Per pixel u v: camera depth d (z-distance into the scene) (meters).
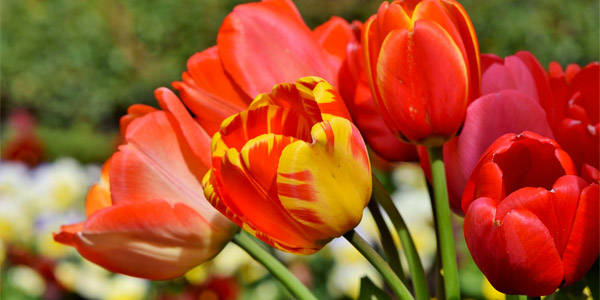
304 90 0.82
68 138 8.88
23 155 5.23
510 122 0.86
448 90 0.84
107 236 0.89
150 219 0.88
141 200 0.89
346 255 2.31
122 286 2.40
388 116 0.86
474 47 0.86
